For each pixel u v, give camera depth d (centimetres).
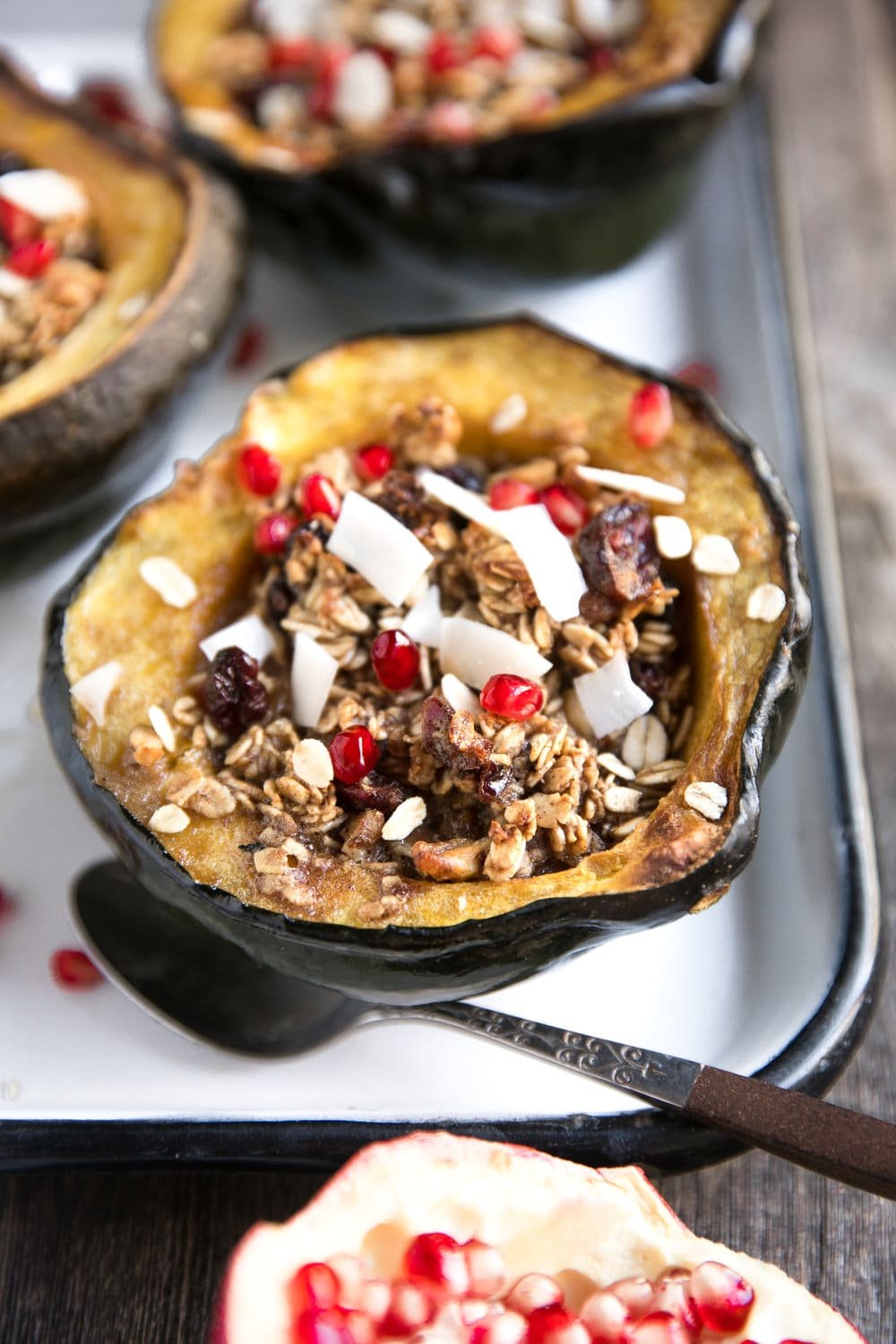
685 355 50
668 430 41
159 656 40
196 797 39
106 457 46
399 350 42
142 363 45
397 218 49
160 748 39
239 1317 35
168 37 52
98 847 43
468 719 38
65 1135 39
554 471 41
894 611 47
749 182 52
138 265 47
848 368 51
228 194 48
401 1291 36
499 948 37
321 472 41
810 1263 39
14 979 41
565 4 51
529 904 37
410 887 37
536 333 42
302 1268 36
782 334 48
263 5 52
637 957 41
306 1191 40
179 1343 39
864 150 55
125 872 42
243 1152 38
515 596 39
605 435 41
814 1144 37
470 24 52
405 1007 39
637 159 49
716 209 52
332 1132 38
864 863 41
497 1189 37
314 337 51
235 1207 40
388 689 40
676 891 37
